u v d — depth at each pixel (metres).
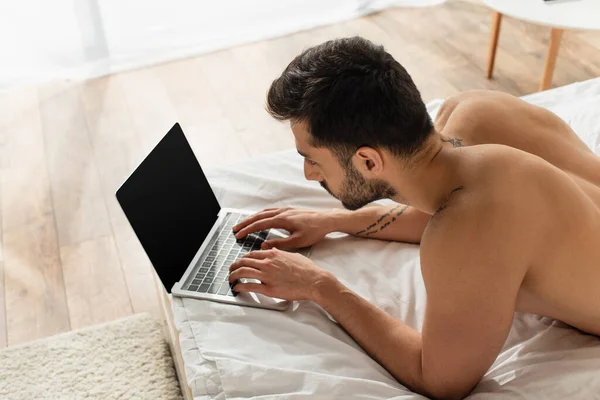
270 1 3.10
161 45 3.00
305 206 1.49
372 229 1.36
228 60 2.93
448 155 0.94
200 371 1.10
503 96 1.15
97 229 2.08
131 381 1.59
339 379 1.05
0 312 1.83
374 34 3.01
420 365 1.05
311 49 0.96
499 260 0.88
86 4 2.82
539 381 0.99
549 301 0.98
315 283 1.17
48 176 2.33
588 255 0.93
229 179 1.56
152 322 1.74
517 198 0.89
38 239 2.07
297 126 0.95
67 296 1.86
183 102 2.67
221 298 1.23
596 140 1.43
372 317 1.13
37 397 1.57
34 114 2.67
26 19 2.81
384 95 0.88
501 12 2.20
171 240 1.30
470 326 0.91
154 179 1.31
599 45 2.78
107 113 2.64
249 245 1.36
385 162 0.93
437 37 2.95
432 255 0.91
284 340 1.15
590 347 1.04
